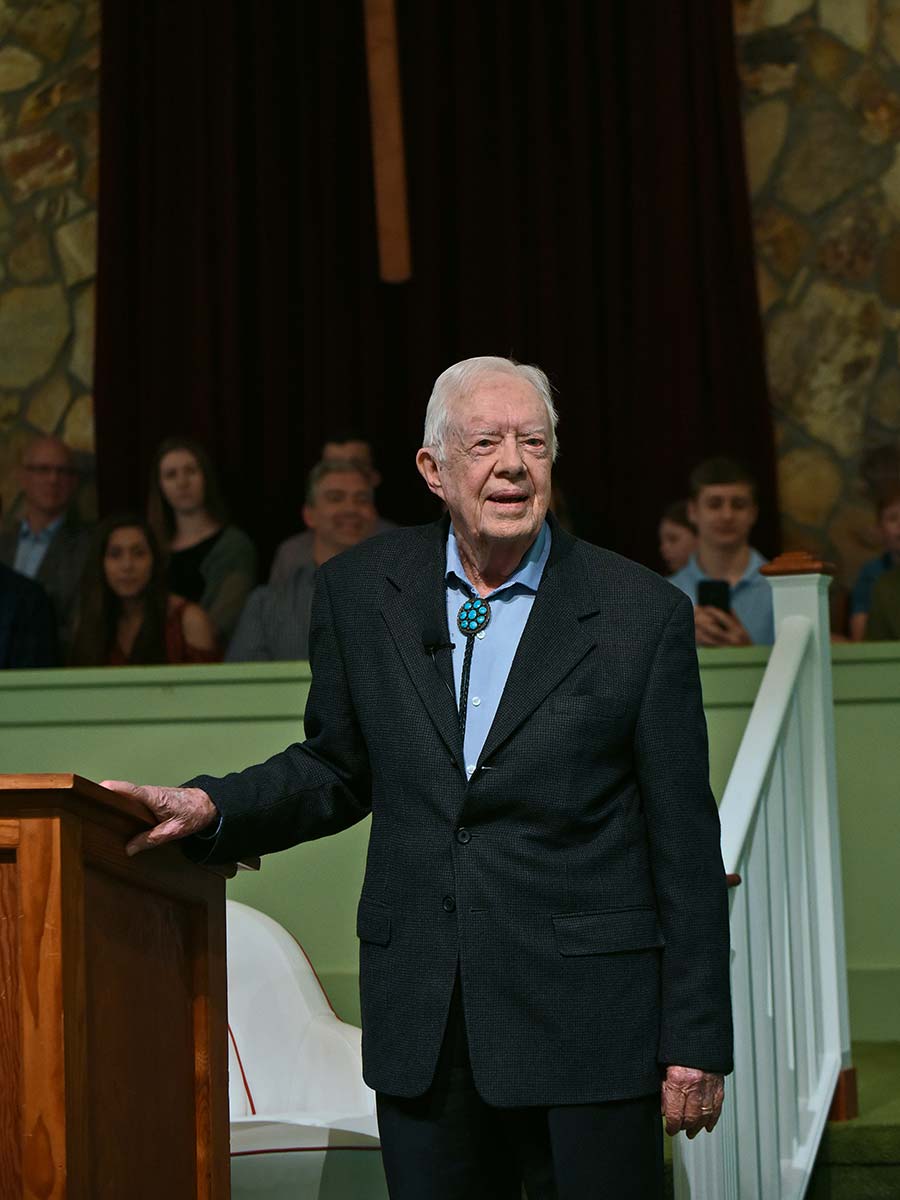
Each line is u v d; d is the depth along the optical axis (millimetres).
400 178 11789
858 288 14625
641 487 14227
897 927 8273
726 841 6172
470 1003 4363
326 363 14742
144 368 14867
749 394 14195
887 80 14727
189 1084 4406
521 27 14602
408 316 14711
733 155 14312
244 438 14703
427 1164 4469
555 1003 4348
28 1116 3480
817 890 7145
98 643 11242
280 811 4629
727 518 11391
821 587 7375
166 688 8453
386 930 4520
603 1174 4320
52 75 15875
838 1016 7039
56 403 15648
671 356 14164
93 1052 3729
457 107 14562
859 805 8352
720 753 8250
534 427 4551
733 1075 6012
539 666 4488
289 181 14852
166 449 12453
